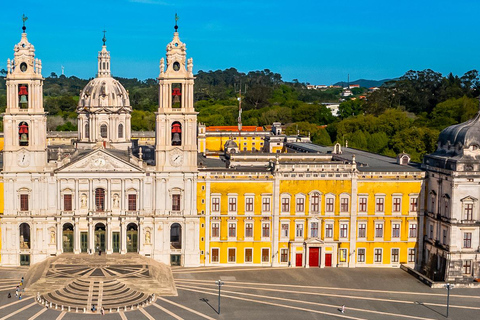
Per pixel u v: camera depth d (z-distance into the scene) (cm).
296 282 12188
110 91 16700
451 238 12262
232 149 19025
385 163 15338
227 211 13175
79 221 13175
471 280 12350
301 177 13150
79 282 11419
